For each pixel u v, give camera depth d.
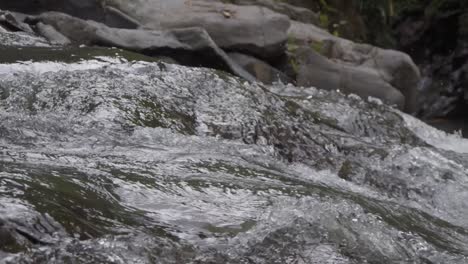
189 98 8.50
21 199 4.68
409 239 5.63
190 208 5.35
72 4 12.48
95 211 4.89
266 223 5.25
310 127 8.91
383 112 11.23
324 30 15.49
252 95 8.95
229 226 5.17
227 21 12.92
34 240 4.34
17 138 6.82
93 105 7.75
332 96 11.84
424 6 20.23
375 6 18.31
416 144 10.52
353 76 13.70
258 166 7.07
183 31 11.87
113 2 12.80
